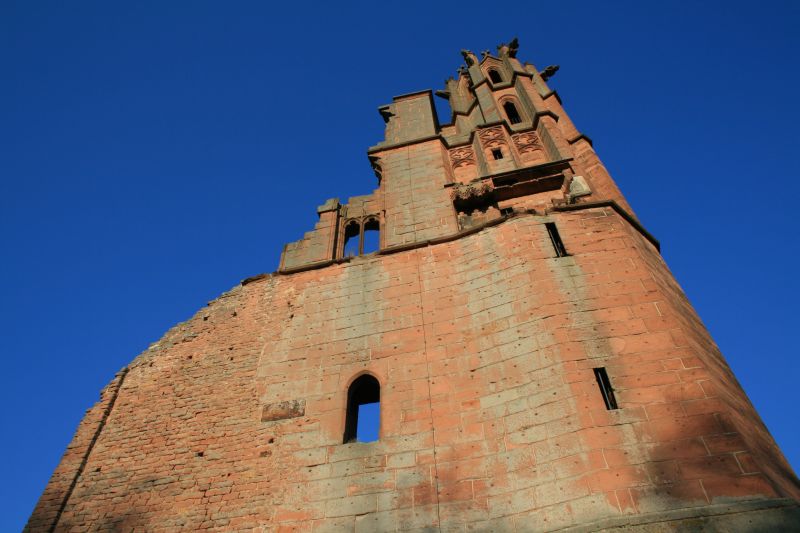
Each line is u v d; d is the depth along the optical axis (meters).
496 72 31.23
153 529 13.91
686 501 10.54
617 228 16.84
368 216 22.28
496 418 13.52
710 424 11.60
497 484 12.37
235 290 20.31
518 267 16.38
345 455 14.13
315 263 19.98
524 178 20.94
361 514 12.87
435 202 21.00
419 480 13.09
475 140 23.91
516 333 14.84
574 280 15.43
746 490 10.43
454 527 12.03
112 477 15.40
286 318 18.39
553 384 13.27
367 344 16.62
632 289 14.84
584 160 22.89
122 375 18.39
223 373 17.36
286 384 16.36
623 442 11.73
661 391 12.45
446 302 16.84
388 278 18.38
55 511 14.73
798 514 9.76
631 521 10.37
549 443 12.34
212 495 14.24
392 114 27.31
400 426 14.29
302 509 13.34
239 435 15.45
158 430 16.30
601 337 13.87
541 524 11.23
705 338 15.83
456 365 15.10
